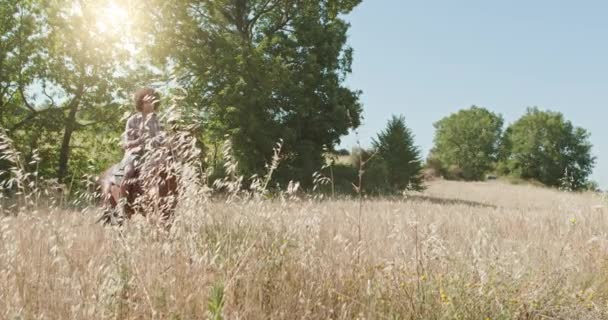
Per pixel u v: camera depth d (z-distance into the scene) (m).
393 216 9.38
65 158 24.97
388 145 36.94
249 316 3.81
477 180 78.75
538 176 102.06
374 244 6.00
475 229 8.55
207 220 5.40
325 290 4.39
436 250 4.60
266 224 5.14
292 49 31.22
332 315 4.12
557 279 4.84
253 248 4.59
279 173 28.86
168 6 26.55
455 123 110.00
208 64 26.20
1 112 24.69
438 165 75.00
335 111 32.28
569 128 102.50
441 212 12.36
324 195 18.52
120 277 4.04
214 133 26.95
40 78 25.17
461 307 4.02
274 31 32.62
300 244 4.77
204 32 28.06
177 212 5.21
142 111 6.90
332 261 4.77
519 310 4.25
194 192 5.18
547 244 7.04
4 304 3.70
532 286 4.54
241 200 5.46
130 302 3.82
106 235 5.25
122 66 25.69
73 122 25.20
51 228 4.74
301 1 31.88
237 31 31.38
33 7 24.91
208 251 4.46
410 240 5.61
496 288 4.25
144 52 26.06
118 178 6.68
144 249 4.61
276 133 29.33
